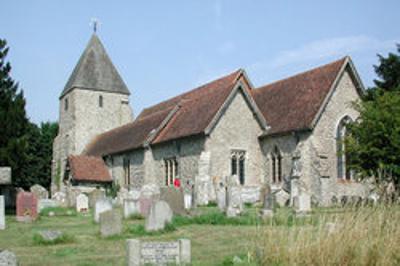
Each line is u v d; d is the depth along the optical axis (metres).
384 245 10.02
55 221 25.22
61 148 60.53
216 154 34.56
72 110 58.31
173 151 37.69
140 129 44.19
